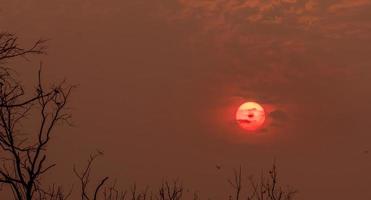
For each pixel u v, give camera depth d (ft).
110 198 194.08
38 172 154.81
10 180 153.07
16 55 158.10
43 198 157.38
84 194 170.50
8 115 155.43
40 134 158.61
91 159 181.16
